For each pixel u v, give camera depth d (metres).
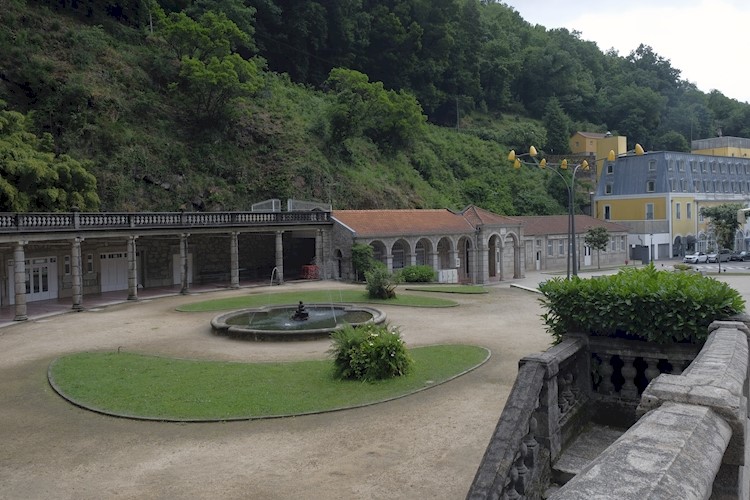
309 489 9.29
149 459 10.78
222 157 57.75
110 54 59.59
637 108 112.44
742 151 102.12
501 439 5.96
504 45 116.75
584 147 98.69
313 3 83.69
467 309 29.86
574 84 118.62
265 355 19.48
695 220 76.31
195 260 45.84
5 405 14.51
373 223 46.72
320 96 79.50
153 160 52.66
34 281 35.91
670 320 7.55
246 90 59.28
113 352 20.34
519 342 21.00
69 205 37.91
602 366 8.19
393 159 74.56
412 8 99.31
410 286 40.81
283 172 58.78
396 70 94.38
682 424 3.57
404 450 10.81
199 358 19.19
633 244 71.94
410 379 15.72
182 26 62.34
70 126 49.25
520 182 84.38
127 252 39.75
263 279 47.72
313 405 13.61
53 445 11.65
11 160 34.72
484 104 108.69
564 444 7.18
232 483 9.62
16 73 50.38
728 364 5.11
